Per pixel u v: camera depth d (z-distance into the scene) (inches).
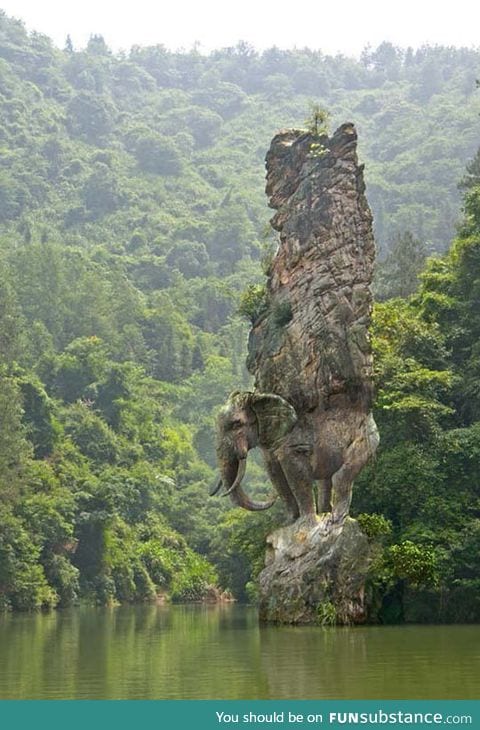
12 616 1963.6
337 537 1267.2
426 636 1083.3
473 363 1579.7
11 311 3267.7
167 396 4781.0
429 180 7618.1
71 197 7519.7
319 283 1302.9
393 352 1594.5
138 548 3095.5
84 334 4852.4
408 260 2603.3
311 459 1285.7
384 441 1520.7
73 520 2728.8
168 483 3533.5
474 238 1704.0
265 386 1317.7
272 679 718.5
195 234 7101.4
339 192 1317.7
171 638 1159.6
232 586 2869.1
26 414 2999.5
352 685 681.0
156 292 5969.5
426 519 1437.0
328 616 1242.6
